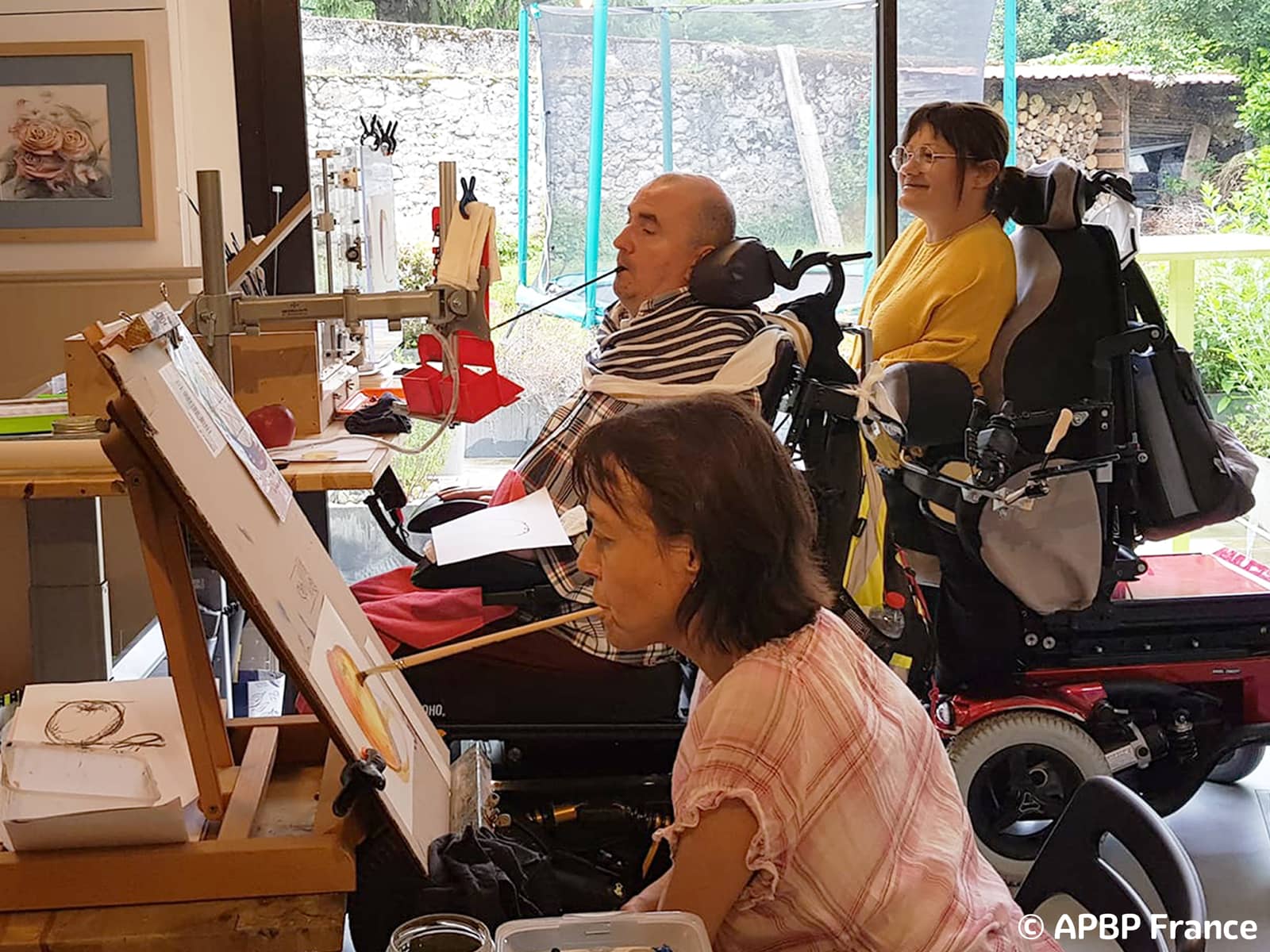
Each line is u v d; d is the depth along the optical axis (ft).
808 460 7.11
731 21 10.72
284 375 7.81
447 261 6.10
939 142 8.76
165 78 10.03
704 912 3.62
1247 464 8.68
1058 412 8.11
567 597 6.72
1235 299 11.48
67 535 7.20
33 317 10.28
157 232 10.23
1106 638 8.78
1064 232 8.28
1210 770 8.64
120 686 4.74
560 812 6.73
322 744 4.72
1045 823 8.59
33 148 10.07
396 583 7.56
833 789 3.67
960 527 8.20
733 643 3.82
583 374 7.48
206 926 3.75
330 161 8.87
